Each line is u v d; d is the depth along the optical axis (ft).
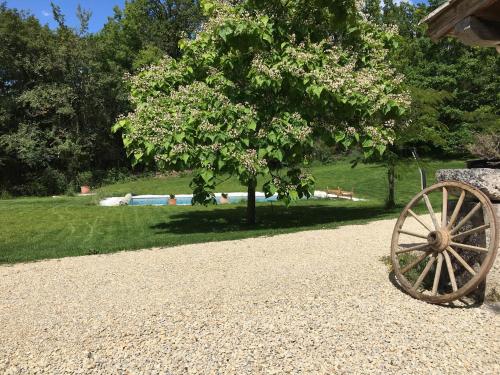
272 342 12.06
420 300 15.16
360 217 41.83
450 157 109.60
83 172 106.83
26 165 103.96
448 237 14.90
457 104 107.14
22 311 15.74
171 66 39.24
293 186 34.76
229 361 11.10
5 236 34.19
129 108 112.06
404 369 10.52
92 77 103.35
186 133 32.53
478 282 13.67
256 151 33.58
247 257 23.07
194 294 16.67
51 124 104.94
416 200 16.57
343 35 37.86
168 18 142.31
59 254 26.13
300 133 31.96
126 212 49.32
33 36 102.47
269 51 33.76
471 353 11.27
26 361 11.44
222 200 63.72
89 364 11.15
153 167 120.37
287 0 34.17
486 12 14.49
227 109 32.83
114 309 15.34
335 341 12.02
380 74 36.70
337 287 16.72
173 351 11.75
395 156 47.55
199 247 26.50
